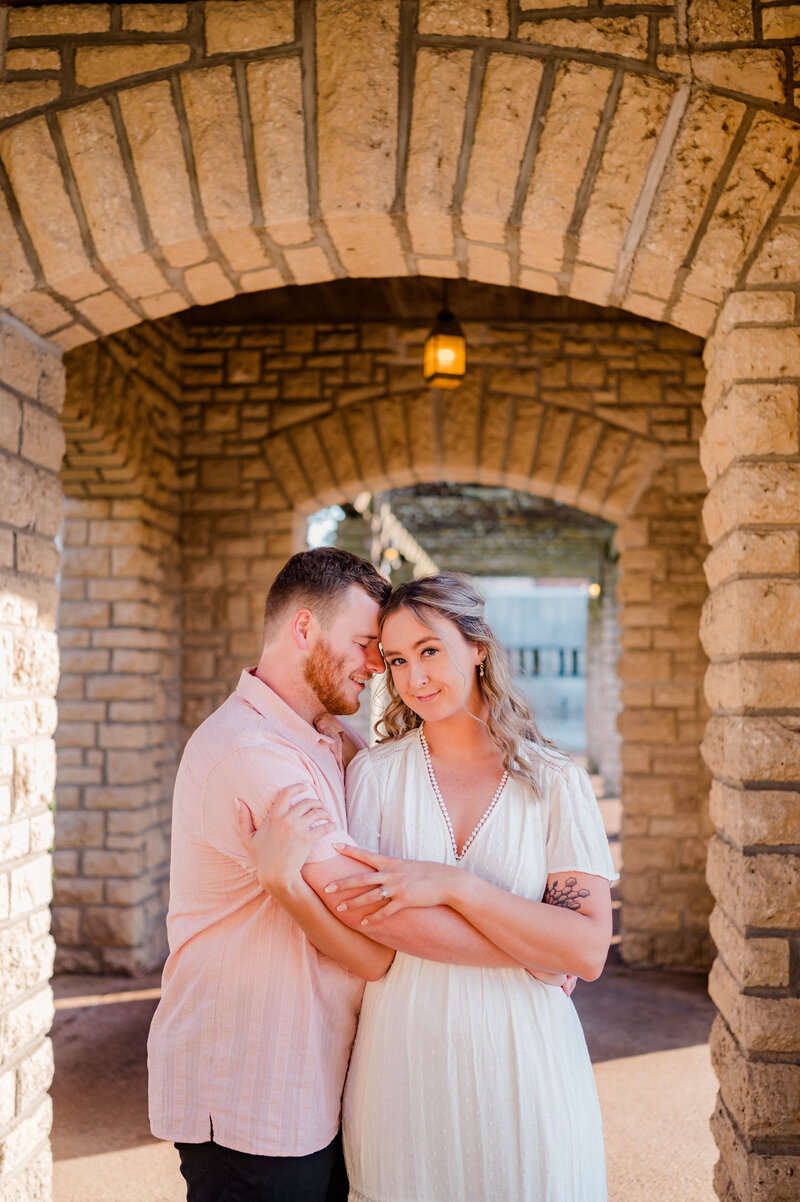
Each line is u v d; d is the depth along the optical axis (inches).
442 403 223.1
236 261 101.2
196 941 65.8
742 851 87.0
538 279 103.9
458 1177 61.1
